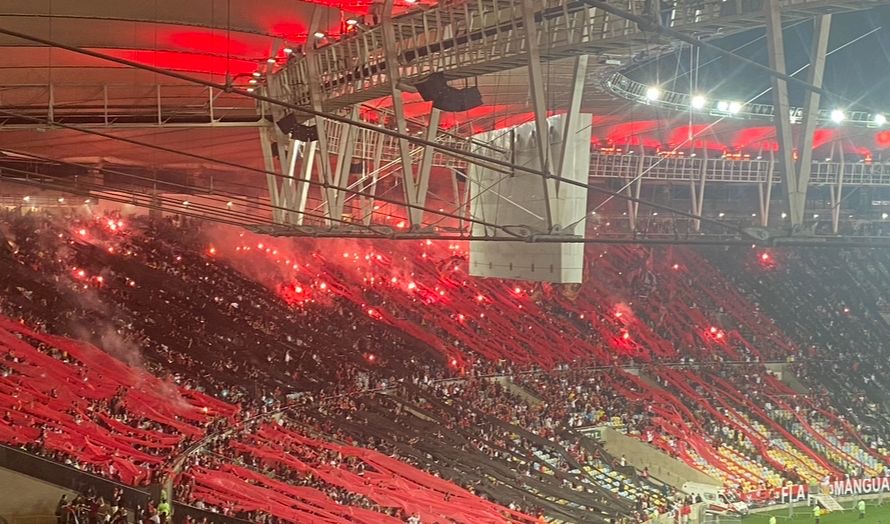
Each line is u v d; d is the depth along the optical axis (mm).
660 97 47750
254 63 43906
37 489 32000
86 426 42250
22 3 36844
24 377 45562
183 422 48594
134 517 32875
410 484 48469
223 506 39500
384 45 24266
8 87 43188
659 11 17188
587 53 19609
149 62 42562
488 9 22031
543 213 24000
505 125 47594
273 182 40750
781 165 15977
